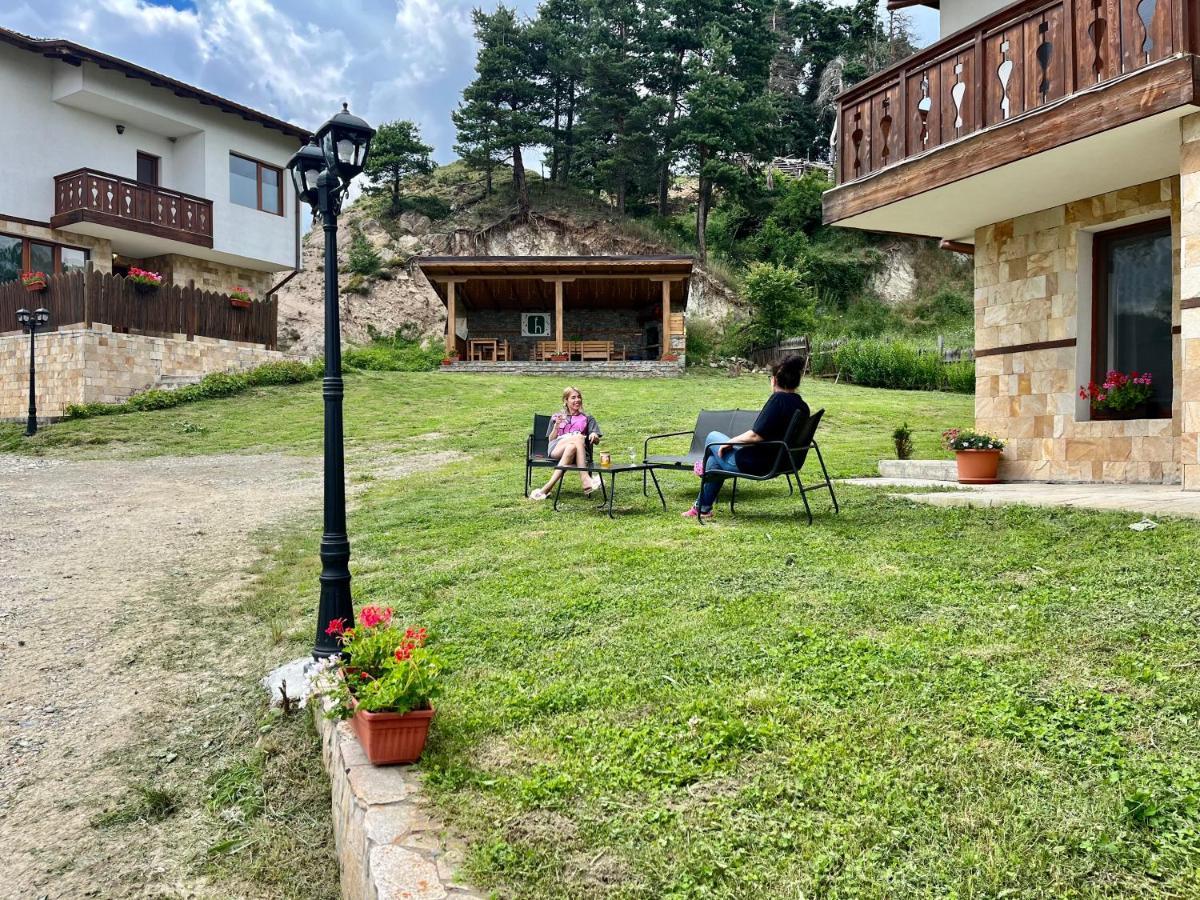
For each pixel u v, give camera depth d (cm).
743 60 4172
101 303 1577
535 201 3969
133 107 1906
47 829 306
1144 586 347
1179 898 174
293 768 330
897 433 916
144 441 1327
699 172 3762
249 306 1898
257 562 638
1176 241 665
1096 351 746
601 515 669
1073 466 747
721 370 2678
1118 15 555
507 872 204
